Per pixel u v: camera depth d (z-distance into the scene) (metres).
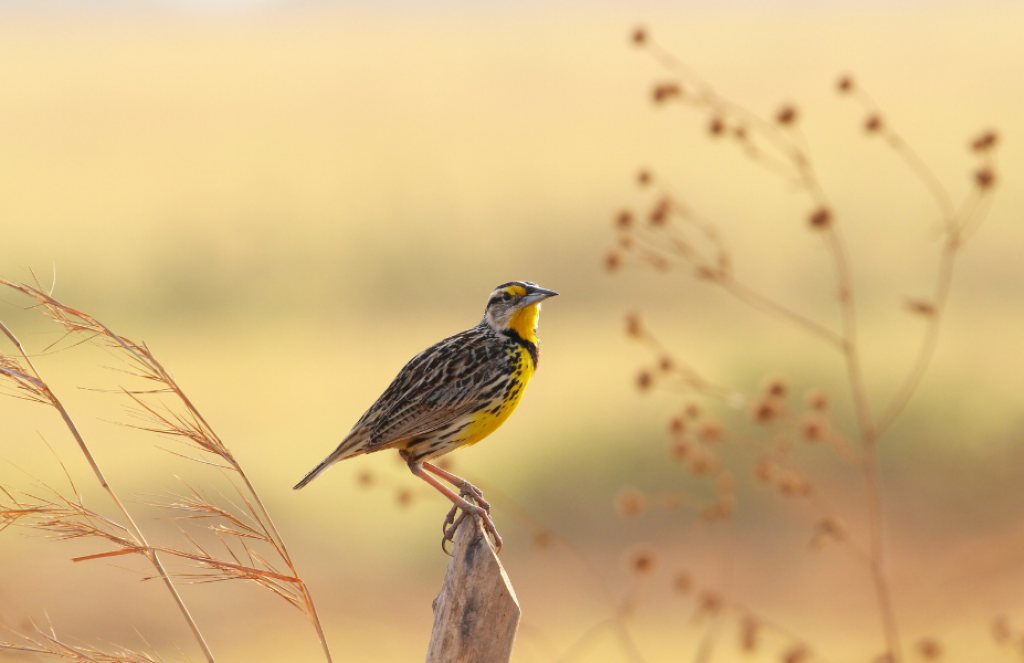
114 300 25.64
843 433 14.33
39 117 50.94
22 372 3.53
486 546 3.93
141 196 34.66
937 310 6.16
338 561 12.95
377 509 14.50
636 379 6.27
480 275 28.50
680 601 12.39
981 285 23.45
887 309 22.39
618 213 6.19
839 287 6.17
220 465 3.70
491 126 50.19
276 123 52.56
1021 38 62.31
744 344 17.19
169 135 47.78
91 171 38.88
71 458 14.36
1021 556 11.72
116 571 11.03
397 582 12.59
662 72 62.88
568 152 42.06
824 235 6.25
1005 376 15.71
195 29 125.06
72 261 27.62
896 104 45.00
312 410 18.61
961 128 39.09
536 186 36.44
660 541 13.97
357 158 42.19
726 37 76.56
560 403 17.62
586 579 13.16
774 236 29.14
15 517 3.49
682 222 24.31
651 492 14.36
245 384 20.14
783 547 13.20
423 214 33.34
